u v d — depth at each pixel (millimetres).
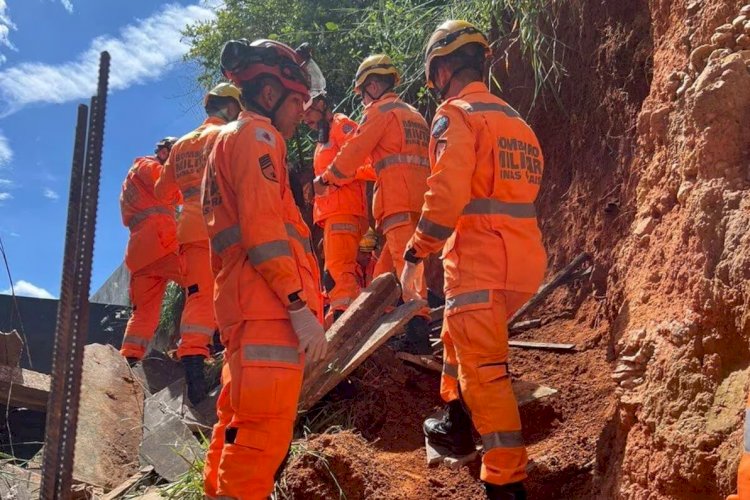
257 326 2971
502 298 3420
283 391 2945
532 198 3570
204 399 5449
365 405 4766
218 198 3113
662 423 2711
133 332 6523
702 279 2752
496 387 3328
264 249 2910
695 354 2709
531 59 6328
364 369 4992
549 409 4227
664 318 3092
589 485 3592
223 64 3279
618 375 3115
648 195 3914
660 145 3844
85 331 2369
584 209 5625
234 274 3025
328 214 5988
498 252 3400
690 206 3025
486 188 3457
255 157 2980
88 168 2424
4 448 5422
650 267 3551
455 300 3430
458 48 3680
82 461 4645
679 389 2705
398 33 7562
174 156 5535
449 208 3316
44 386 5383
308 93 3371
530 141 3613
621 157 5258
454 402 3928
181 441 4785
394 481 4000
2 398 5246
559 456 3816
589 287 5266
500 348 3365
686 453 2533
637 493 2820
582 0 5809
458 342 3412
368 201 7609
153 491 4391
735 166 2879
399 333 5484
